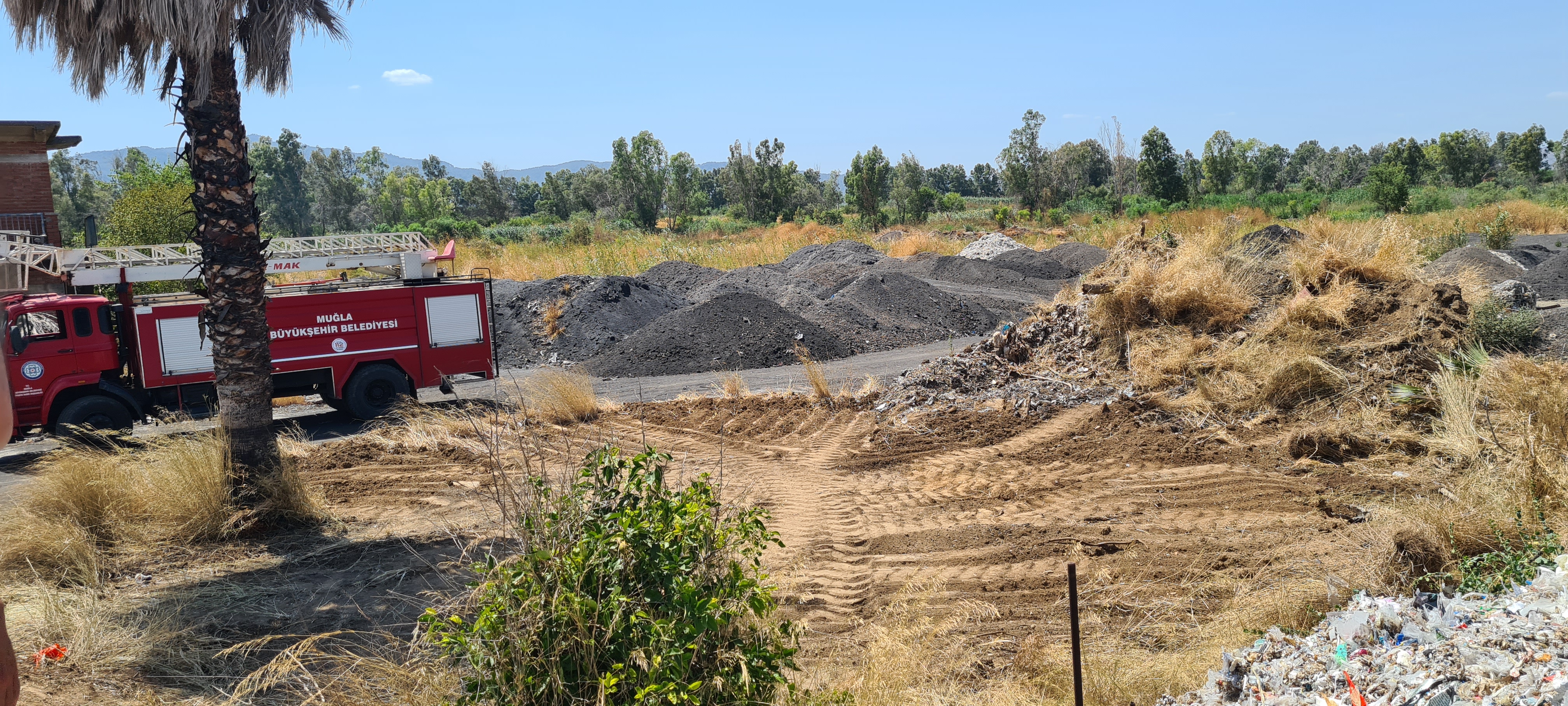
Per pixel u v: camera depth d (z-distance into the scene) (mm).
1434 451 8898
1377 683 3750
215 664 5551
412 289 13945
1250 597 5824
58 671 5148
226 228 8250
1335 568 6105
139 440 10375
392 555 7621
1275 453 9516
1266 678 4238
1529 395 8734
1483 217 41188
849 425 11875
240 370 8383
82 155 78312
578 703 3424
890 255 38406
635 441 11500
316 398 16234
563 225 70562
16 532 7227
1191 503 8234
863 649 5672
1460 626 4059
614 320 20750
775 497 9164
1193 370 11391
